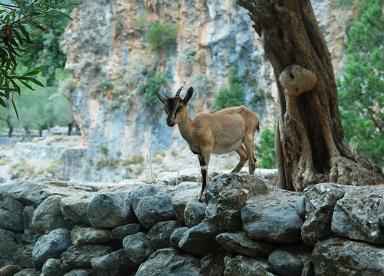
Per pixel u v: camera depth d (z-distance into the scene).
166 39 48.19
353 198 8.65
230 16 45.47
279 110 12.68
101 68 50.81
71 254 12.51
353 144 18.73
